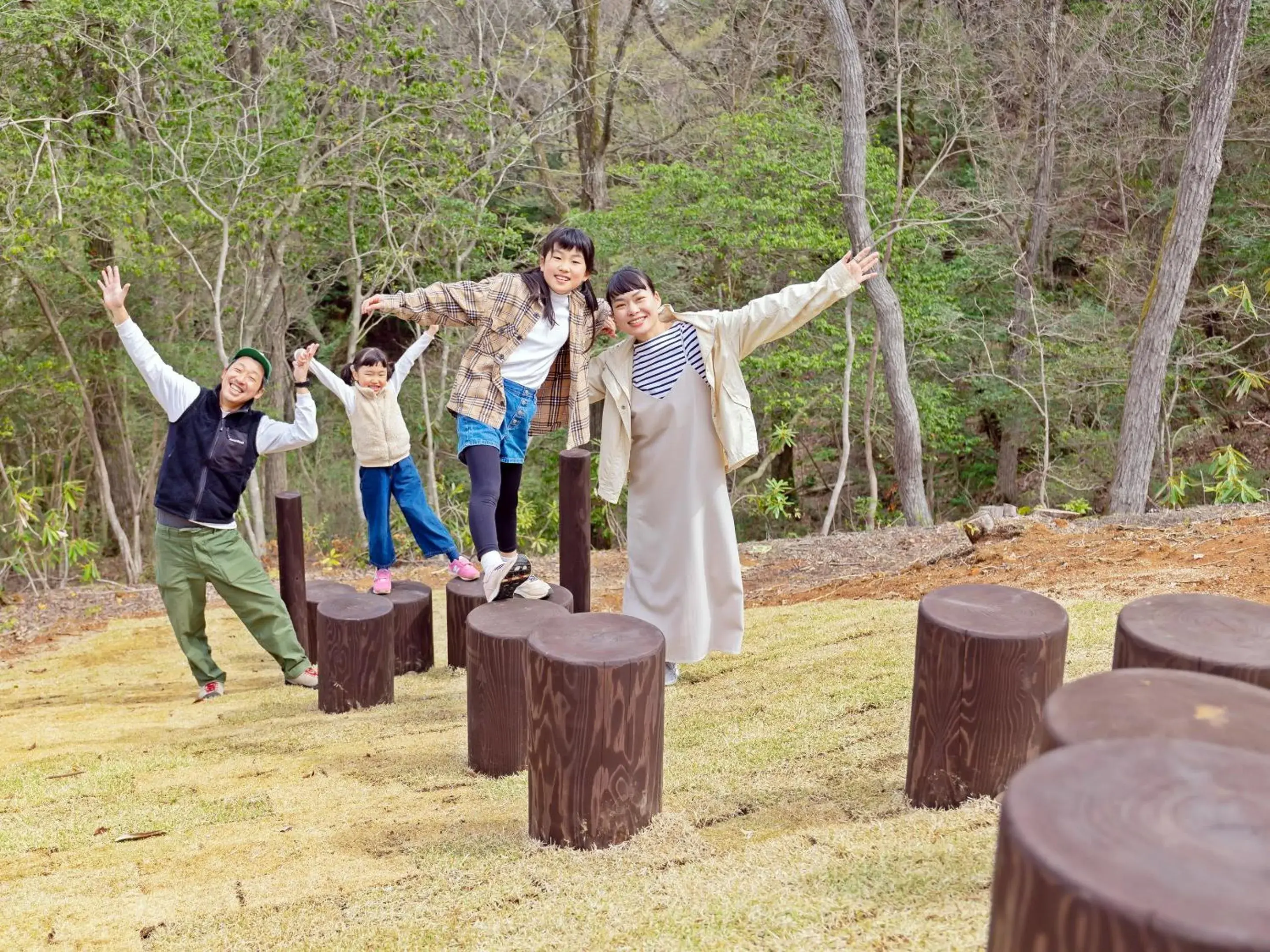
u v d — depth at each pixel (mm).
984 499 21609
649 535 4238
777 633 5270
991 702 2451
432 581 9719
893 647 4379
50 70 12227
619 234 14766
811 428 20797
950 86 16578
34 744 4797
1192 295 17203
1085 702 1602
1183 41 17000
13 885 2834
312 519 18938
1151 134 18281
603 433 4184
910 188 15164
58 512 13734
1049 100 17609
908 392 13258
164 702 5738
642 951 1980
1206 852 1117
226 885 2680
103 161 12344
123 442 16141
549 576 9672
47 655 7723
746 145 14562
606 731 2551
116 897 2672
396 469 6020
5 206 11227
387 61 13578
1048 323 17016
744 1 18531
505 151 15523
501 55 15961
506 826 2898
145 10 11062
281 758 4086
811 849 2363
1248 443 17688
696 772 3148
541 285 3852
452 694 5195
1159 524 7203
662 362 4082
